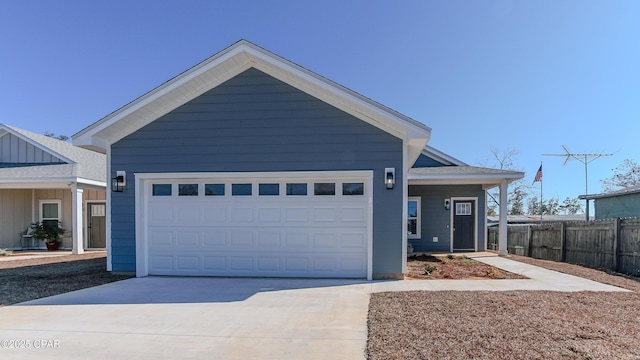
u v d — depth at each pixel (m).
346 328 4.14
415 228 13.30
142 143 7.82
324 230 7.52
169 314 4.79
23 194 14.45
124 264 7.86
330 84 6.96
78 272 8.34
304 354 3.40
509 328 4.00
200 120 7.74
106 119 7.38
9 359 3.34
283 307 5.11
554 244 11.38
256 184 7.71
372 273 7.30
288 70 7.02
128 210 7.85
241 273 7.67
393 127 7.28
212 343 3.72
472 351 3.36
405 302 5.25
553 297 5.50
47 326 4.30
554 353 3.29
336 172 7.42
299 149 7.53
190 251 7.79
